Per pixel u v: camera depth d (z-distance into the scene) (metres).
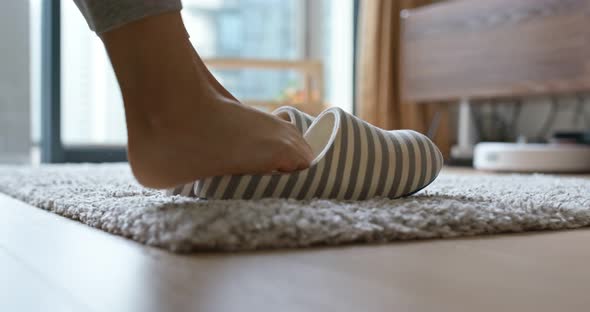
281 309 0.39
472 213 0.74
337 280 0.48
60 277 0.48
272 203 0.72
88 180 1.38
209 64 2.96
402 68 3.12
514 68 2.51
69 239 0.67
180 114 0.71
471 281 0.48
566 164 2.40
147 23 0.68
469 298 0.43
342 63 4.02
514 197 0.96
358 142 0.83
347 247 0.62
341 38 4.02
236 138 0.74
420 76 3.01
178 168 0.73
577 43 2.25
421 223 0.69
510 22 2.52
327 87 4.20
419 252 0.60
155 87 0.70
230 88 4.19
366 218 0.68
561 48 2.31
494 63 2.59
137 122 0.71
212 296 0.42
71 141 3.50
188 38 0.73
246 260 0.55
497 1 2.56
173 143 0.72
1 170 1.89
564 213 0.81
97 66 3.51
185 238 0.58
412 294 0.44
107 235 0.70
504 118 3.18
